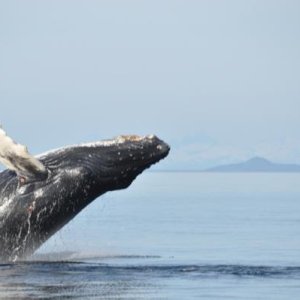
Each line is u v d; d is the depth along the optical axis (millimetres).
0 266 80438
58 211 87062
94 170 87438
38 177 86062
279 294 68625
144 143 88312
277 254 96250
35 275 75250
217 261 88812
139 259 89000
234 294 68375
